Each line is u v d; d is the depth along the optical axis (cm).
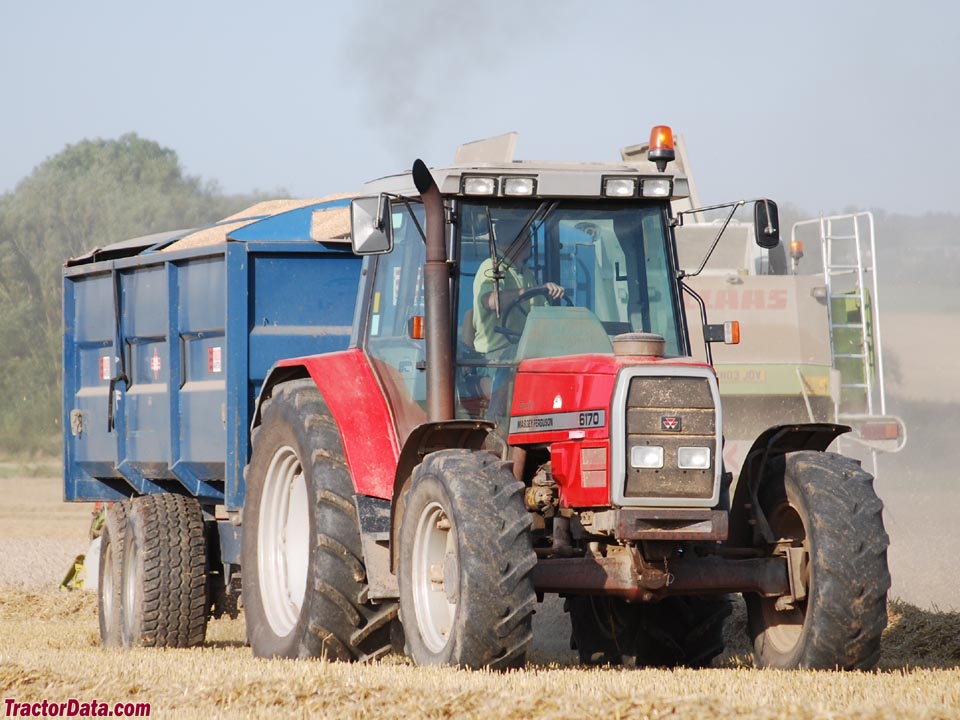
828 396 4444
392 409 2744
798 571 2458
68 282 4300
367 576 2591
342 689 2136
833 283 5038
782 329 4406
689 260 4891
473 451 2406
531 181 2628
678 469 2341
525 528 2273
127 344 3981
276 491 3014
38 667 2533
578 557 2425
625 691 2033
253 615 2988
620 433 2323
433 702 1997
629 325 2698
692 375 2366
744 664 2945
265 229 3556
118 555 3609
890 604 3481
